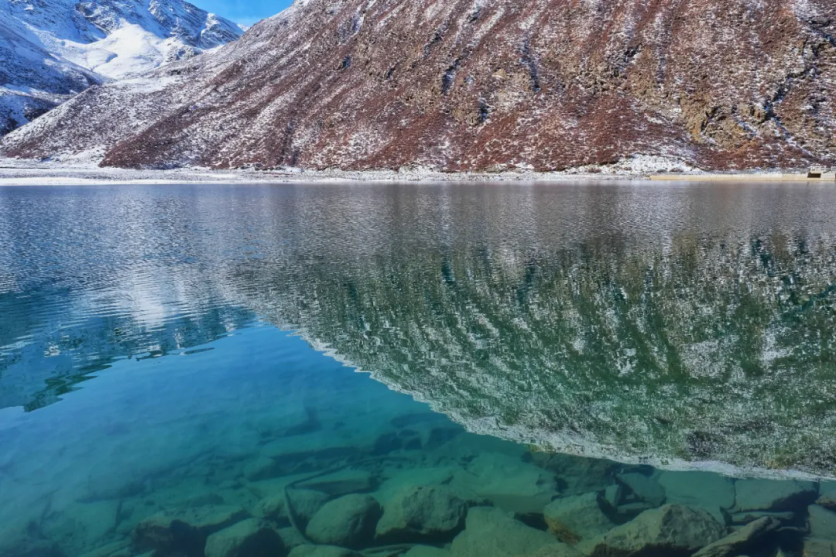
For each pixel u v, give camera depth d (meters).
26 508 5.40
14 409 7.69
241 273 16.08
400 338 10.48
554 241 20.20
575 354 9.46
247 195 44.72
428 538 4.87
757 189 39.31
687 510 4.79
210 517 5.21
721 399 7.58
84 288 14.53
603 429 6.80
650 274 14.91
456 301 12.90
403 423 7.05
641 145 58.28
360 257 18.11
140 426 7.11
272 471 6.00
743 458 6.02
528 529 4.87
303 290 14.10
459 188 47.62
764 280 13.94
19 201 40.09
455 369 8.90
